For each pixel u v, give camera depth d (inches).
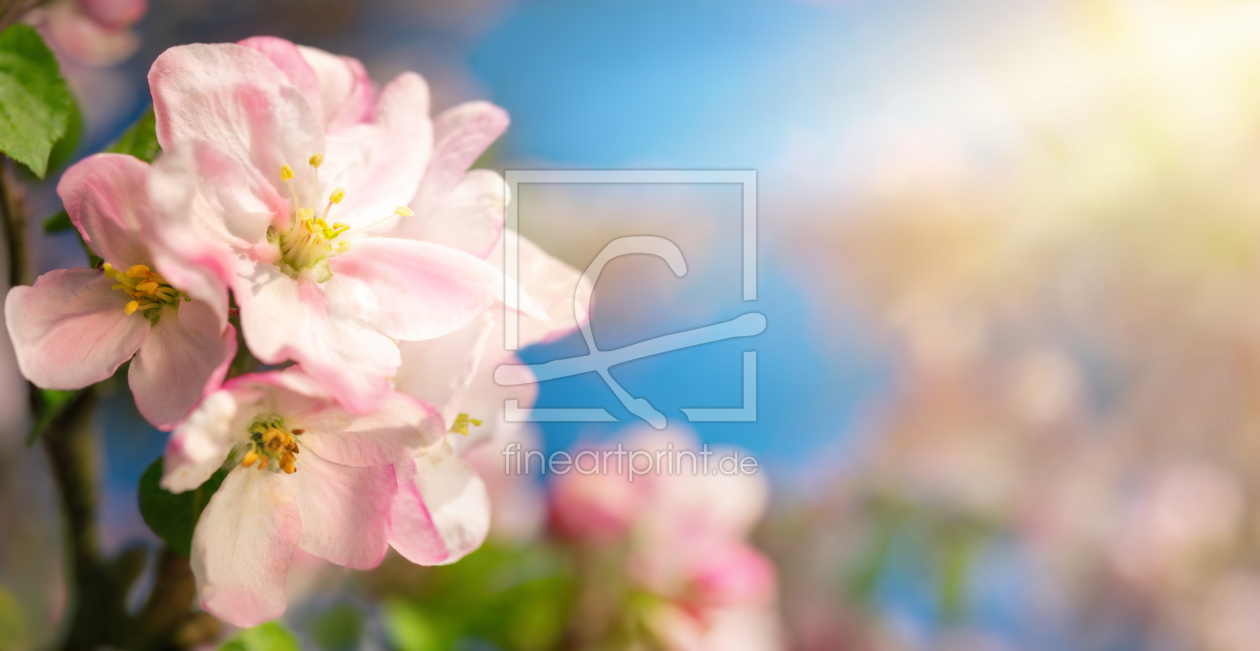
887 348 26.6
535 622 16.5
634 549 16.7
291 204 12.2
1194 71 25.9
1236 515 29.9
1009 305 27.9
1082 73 26.8
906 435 26.5
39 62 12.4
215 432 11.5
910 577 25.2
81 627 13.2
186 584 12.9
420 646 15.9
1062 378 28.1
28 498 22.5
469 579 16.6
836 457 25.7
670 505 16.9
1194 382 29.2
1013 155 27.2
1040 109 27.0
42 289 12.1
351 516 12.1
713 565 16.8
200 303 11.9
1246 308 28.1
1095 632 28.6
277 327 11.9
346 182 12.4
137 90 22.3
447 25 27.4
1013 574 27.8
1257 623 29.5
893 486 25.8
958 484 26.0
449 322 12.2
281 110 12.2
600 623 16.5
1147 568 29.1
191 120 12.0
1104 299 28.2
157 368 12.0
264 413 12.0
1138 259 27.8
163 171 11.6
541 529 16.9
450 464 12.7
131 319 12.1
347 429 12.1
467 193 12.5
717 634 17.4
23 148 12.3
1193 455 30.1
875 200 26.6
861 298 26.5
